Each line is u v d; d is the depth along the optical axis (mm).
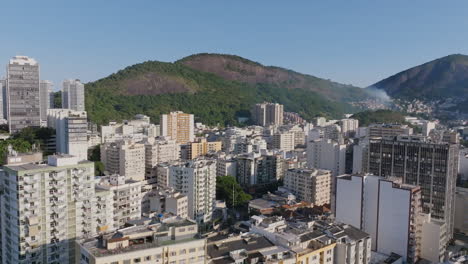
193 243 119312
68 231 159500
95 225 173125
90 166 165625
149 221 134000
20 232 146000
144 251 111125
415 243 198500
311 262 147875
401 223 198125
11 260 153375
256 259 134375
